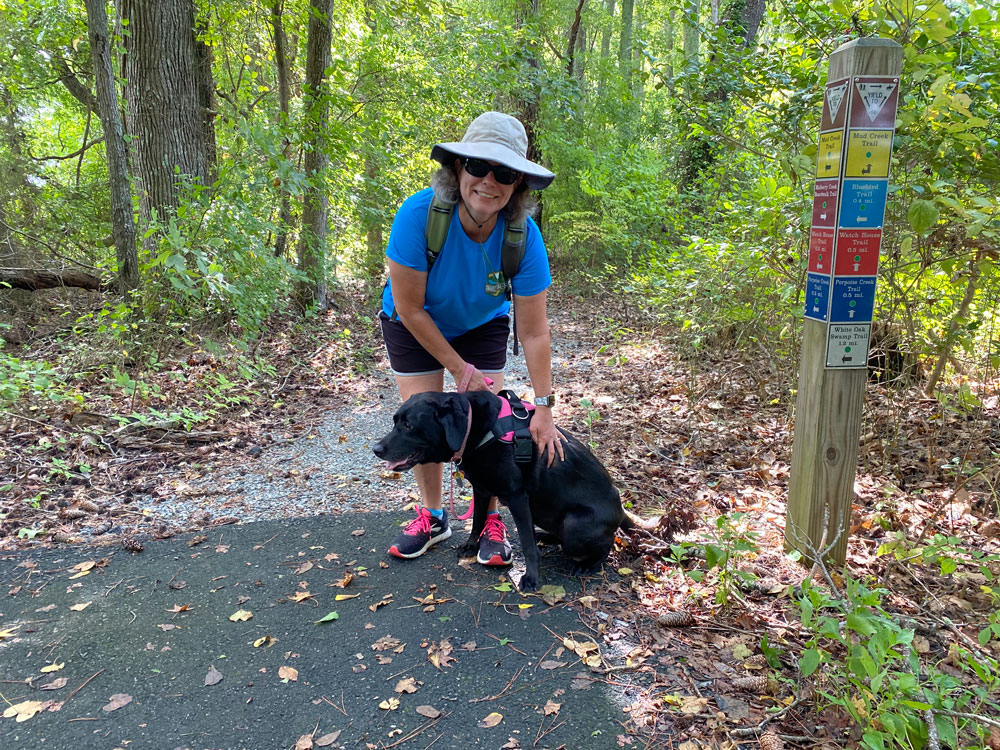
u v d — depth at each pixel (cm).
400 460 267
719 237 568
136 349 586
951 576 274
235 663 236
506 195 247
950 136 299
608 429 481
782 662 225
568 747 195
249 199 632
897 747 179
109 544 323
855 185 245
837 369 260
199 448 447
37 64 926
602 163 1212
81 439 434
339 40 945
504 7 1307
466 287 274
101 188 968
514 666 232
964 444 394
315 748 197
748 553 289
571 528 281
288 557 311
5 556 311
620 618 258
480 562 300
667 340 683
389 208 901
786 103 391
